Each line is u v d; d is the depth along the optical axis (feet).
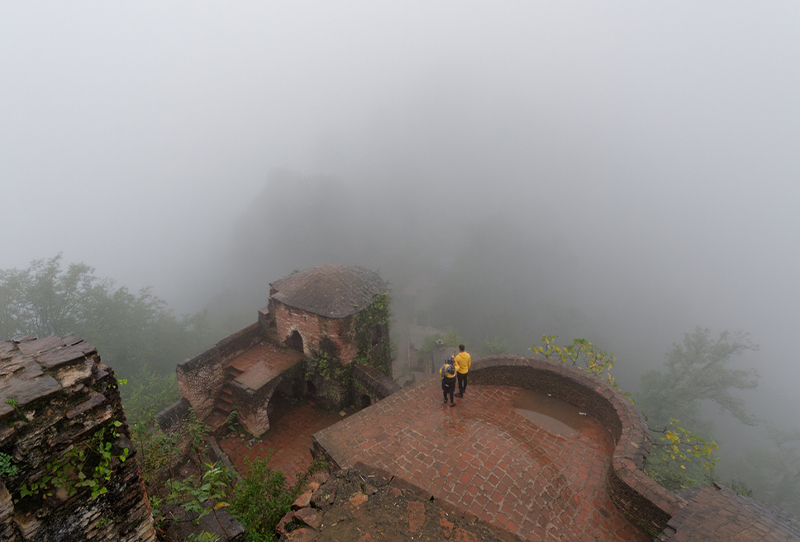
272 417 47.39
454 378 29.37
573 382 30.66
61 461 10.53
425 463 23.89
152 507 16.93
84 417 11.02
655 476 38.14
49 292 92.22
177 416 42.29
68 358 12.30
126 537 12.67
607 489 22.65
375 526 14.78
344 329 43.29
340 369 44.86
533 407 30.86
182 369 41.96
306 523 14.76
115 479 11.96
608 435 27.61
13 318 87.51
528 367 32.58
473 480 22.59
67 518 10.88
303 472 38.88
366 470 20.99
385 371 54.03
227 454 39.24
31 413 10.23
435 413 29.37
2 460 9.55
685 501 18.94
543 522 20.22
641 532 20.01
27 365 11.89
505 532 19.36
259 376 44.21
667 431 28.17
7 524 9.68
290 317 46.93
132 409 50.47
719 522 16.49
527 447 25.90
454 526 15.03
